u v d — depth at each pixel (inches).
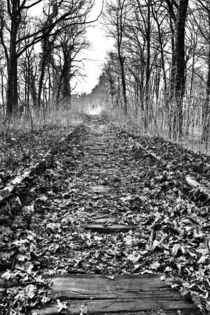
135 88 1131.9
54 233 169.6
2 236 151.6
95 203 220.4
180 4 500.1
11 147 360.2
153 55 1153.4
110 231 177.8
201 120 411.8
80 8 746.8
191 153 348.8
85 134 689.6
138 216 197.9
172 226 173.6
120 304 111.7
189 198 216.7
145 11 854.5
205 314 106.7
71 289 119.9
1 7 783.7
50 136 465.1
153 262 142.8
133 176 296.7
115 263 143.3
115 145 513.0
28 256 140.5
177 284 122.8
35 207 195.8
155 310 109.0
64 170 302.8
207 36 887.7
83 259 145.1
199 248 149.0
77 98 1847.9
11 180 217.9
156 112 543.8
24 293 115.2
